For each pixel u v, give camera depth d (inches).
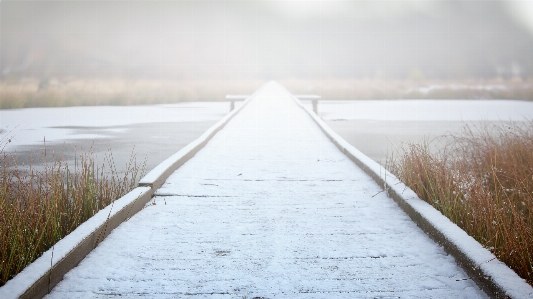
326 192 200.1
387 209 172.9
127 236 140.7
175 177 226.1
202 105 1005.2
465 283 108.3
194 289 106.6
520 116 715.4
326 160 279.3
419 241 136.9
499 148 267.6
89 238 127.0
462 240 122.3
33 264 106.3
